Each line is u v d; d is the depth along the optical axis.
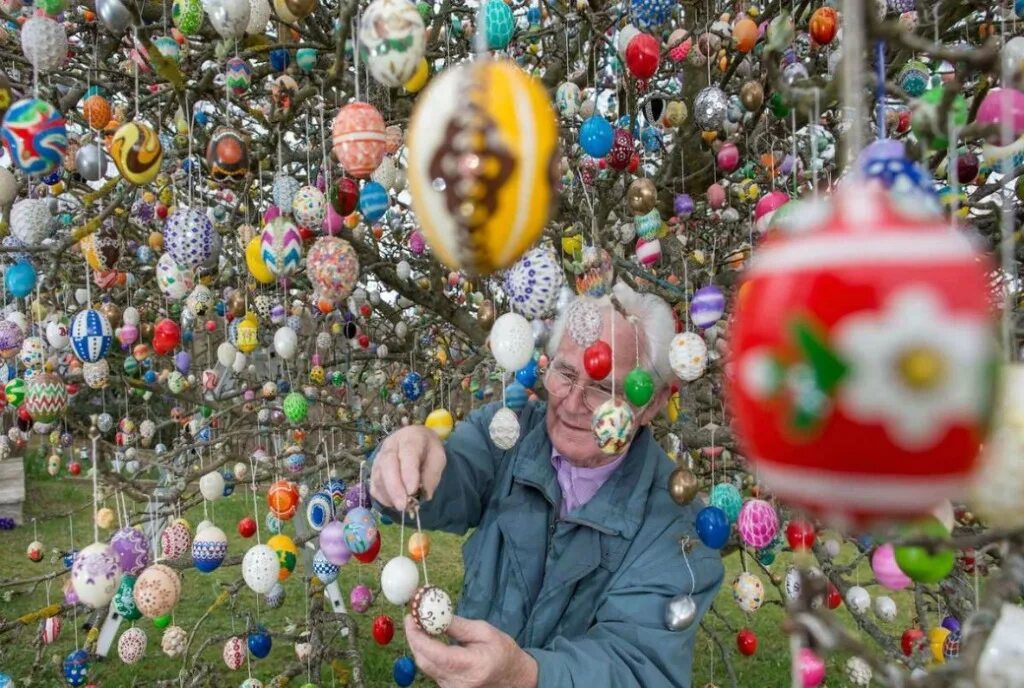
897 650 1.66
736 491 1.69
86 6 1.87
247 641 2.40
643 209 1.69
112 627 3.40
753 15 1.84
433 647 1.19
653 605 1.43
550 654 1.27
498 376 2.12
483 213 0.75
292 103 1.67
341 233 1.77
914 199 0.53
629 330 1.54
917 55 1.54
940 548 0.64
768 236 1.13
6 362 2.58
